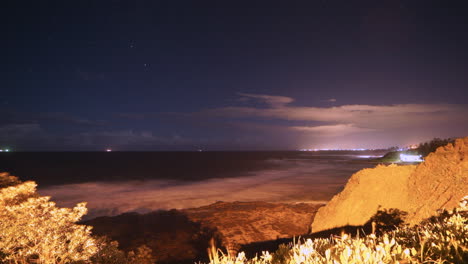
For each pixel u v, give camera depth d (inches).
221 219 606.9
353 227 390.3
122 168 2847.0
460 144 390.6
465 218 147.4
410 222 336.5
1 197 256.4
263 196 1029.8
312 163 3737.7
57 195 1130.0
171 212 713.6
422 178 397.1
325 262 87.1
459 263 78.5
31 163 3887.8
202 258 403.5
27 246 241.1
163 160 4982.8
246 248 427.5
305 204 775.7
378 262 80.8
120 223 625.0
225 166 3147.1
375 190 420.5
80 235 254.5
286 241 442.0
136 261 351.6
